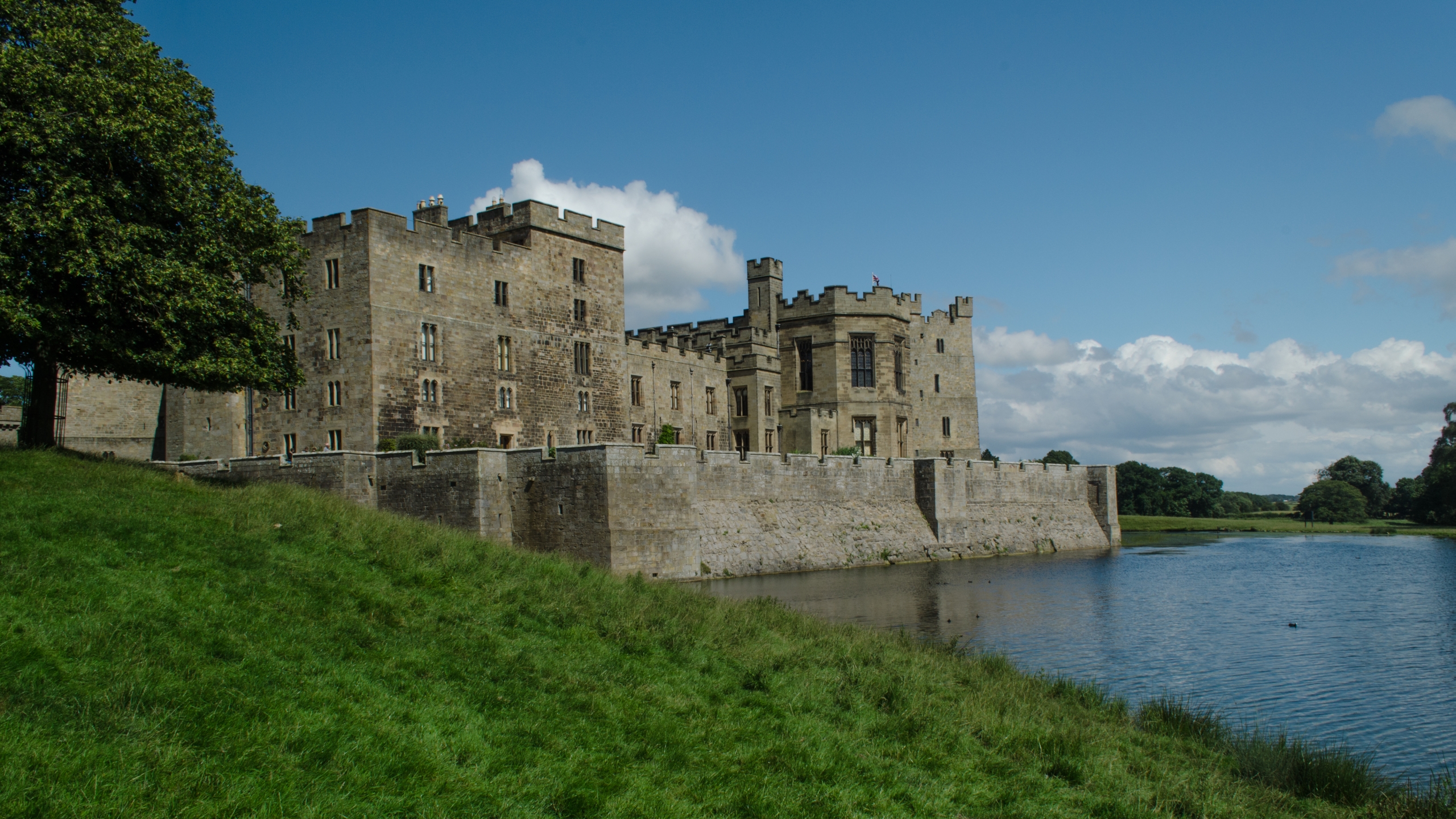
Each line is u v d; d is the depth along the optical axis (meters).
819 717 18.75
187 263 30.89
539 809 13.43
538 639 20.80
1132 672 30.30
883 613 39.56
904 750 17.45
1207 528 127.56
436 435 54.62
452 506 43.84
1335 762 18.72
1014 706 21.12
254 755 13.24
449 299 55.91
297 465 45.75
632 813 13.62
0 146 28.47
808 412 83.88
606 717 17.02
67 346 29.42
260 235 34.34
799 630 27.06
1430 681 29.84
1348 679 30.03
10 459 26.41
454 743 14.99
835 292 87.38
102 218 28.48
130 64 31.11
